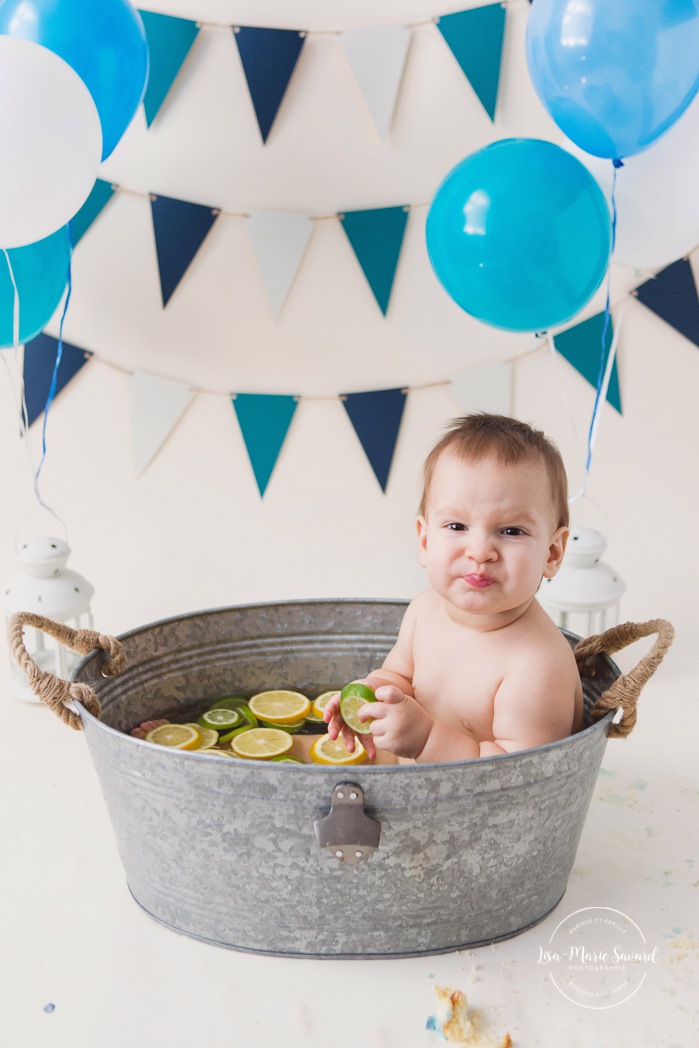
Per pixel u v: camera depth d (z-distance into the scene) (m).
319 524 2.21
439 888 1.16
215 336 2.12
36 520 2.21
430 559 1.30
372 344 2.12
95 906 1.32
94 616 2.18
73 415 2.16
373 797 1.08
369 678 1.38
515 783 1.11
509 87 2.01
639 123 1.44
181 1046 1.08
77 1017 1.12
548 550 1.31
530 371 2.15
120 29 1.58
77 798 1.58
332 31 1.97
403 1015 1.12
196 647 1.57
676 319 2.13
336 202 2.05
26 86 1.34
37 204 1.39
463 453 1.27
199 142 2.02
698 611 2.16
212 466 2.19
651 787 1.58
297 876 1.15
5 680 1.98
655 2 1.37
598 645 1.37
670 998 1.15
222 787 1.10
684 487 2.22
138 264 2.08
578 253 1.48
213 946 1.24
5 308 1.63
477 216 1.47
